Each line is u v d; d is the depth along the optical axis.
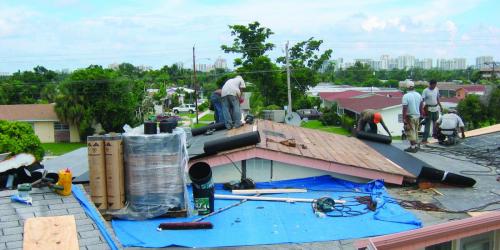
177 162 6.32
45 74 65.19
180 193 6.34
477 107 33.25
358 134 11.48
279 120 19.53
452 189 7.67
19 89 57.00
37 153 6.90
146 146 6.24
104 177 6.23
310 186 7.62
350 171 7.68
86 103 42.22
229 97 10.86
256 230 5.87
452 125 11.45
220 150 7.59
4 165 6.27
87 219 5.00
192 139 10.02
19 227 4.65
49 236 4.45
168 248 5.39
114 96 42.53
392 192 7.50
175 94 76.38
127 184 6.31
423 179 7.70
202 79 84.94
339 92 61.25
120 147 6.25
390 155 9.63
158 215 6.26
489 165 9.39
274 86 42.19
